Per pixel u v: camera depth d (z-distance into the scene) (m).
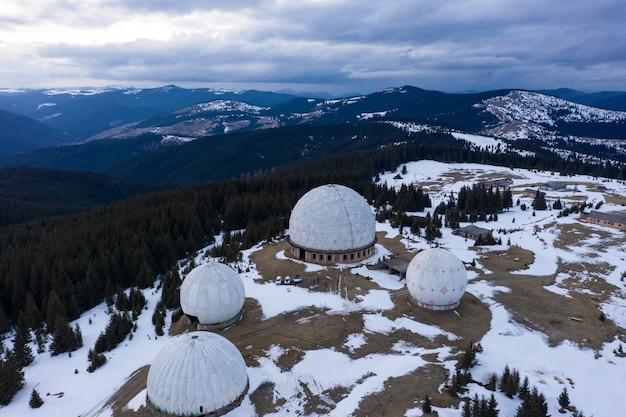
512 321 61.59
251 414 41.72
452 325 59.97
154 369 41.94
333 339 56.28
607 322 62.03
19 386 50.91
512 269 81.94
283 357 52.09
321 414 41.72
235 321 61.47
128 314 69.81
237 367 43.03
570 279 77.69
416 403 42.22
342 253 81.12
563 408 42.09
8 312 75.50
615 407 43.31
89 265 77.81
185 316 64.12
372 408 41.78
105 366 55.06
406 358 51.41
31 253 89.56
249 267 81.56
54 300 68.00
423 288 63.09
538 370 49.59
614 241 96.88
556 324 61.03
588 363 51.59
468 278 76.88
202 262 88.69
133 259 83.62
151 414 42.00
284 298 67.94
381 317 62.12
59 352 59.25
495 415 39.19
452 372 48.03
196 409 39.75
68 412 46.28
